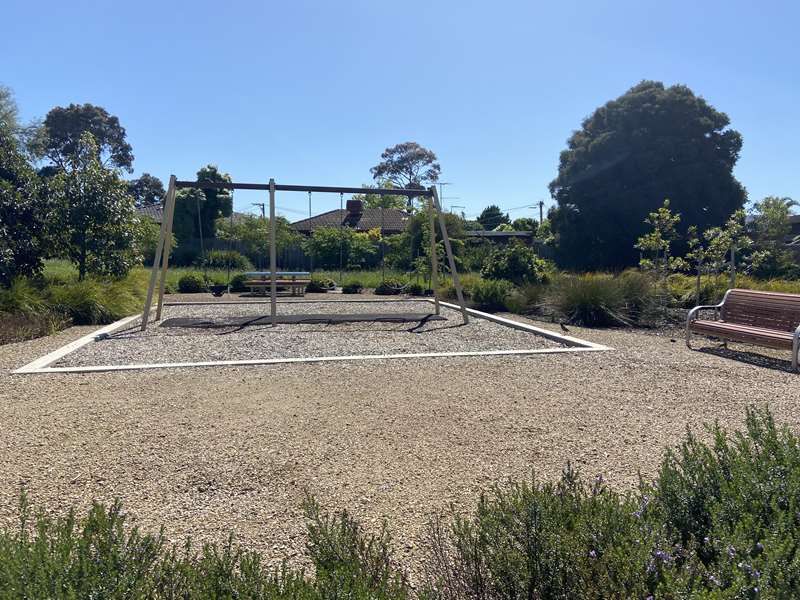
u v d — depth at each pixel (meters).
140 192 59.16
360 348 8.26
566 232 30.94
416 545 2.77
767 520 2.04
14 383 5.93
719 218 28.47
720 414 4.91
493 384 5.96
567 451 4.05
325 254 27.36
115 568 1.80
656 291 12.26
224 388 5.76
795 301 7.30
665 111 28.64
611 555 1.80
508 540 2.03
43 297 10.98
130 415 4.82
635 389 5.77
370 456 3.95
